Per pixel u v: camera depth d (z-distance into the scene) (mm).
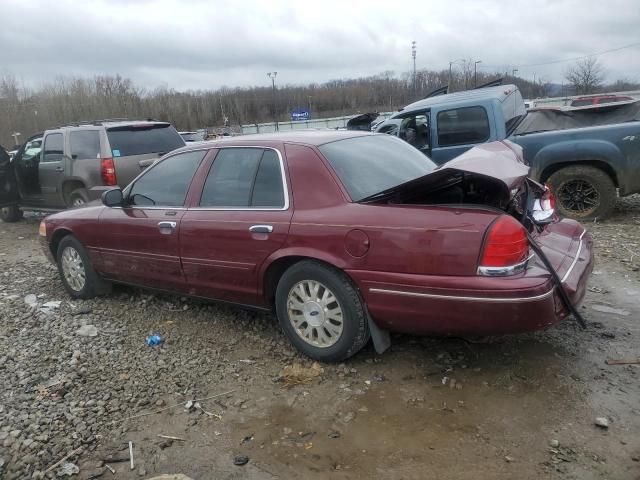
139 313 5164
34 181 10047
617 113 8500
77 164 9141
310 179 3865
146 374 3961
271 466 2908
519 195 3797
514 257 3180
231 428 3266
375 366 3842
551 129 8750
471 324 3271
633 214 8086
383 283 3461
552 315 3225
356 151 4184
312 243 3713
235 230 4113
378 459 2906
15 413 3506
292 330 3994
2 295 5969
